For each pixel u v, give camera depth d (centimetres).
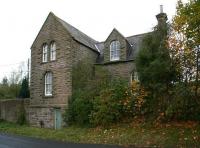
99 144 1952
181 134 1969
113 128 2423
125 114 2570
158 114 2352
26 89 4394
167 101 2284
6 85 5222
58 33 3247
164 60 2245
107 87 2700
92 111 2634
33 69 3434
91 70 3142
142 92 2442
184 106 2214
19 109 3509
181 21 1880
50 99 3219
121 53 3119
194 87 2128
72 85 3048
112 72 3150
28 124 3378
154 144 1861
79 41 3178
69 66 3089
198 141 1808
